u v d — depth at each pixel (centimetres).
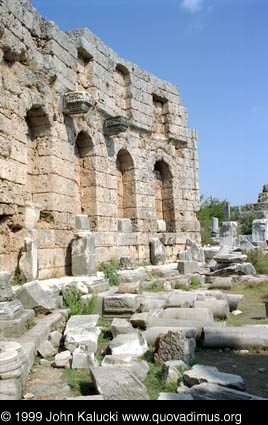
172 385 599
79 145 1756
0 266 1135
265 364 733
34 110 1388
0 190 1109
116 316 1068
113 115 1905
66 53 1574
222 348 845
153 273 1833
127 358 693
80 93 1487
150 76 2258
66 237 1483
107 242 1766
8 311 789
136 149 2100
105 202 1788
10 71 1256
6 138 1150
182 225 2405
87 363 715
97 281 1298
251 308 1262
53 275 1388
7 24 1197
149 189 2161
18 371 570
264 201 4312
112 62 1950
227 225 2828
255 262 2150
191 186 2509
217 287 1633
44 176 1424
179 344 718
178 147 2478
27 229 1258
